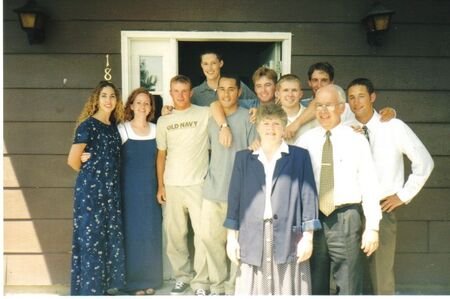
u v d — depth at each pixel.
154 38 3.84
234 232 2.66
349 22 3.86
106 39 3.80
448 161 3.90
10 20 3.76
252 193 2.60
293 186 2.58
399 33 3.88
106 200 3.13
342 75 3.87
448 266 3.92
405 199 2.92
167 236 3.50
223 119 3.19
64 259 3.84
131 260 3.38
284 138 2.98
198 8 3.81
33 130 3.80
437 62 3.90
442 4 3.88
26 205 3.82
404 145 2.92
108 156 3.15
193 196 3.38
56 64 3.79
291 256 2.57
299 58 3.86
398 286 3.90
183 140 3.35
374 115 2.98
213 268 3.34
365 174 2.65
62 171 3.81
